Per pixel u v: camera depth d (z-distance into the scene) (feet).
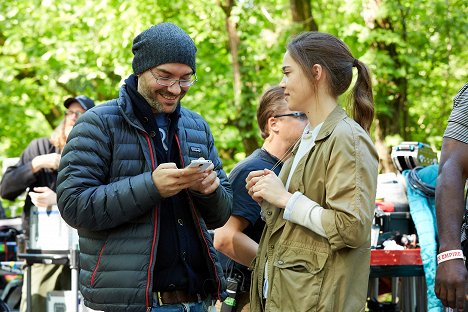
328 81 11.48
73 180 11.51
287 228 11.25
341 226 10.56
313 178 11.16
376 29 43.78
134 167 11.76
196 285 12.08
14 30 52.37
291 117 14.35
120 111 11.87
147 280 11.34
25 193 22.75
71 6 51.03
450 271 11.73
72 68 50.49
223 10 48.26
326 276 10.87
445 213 11.95
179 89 11.84
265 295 11.55
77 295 19.79
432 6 45.50
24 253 21.57
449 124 12.44
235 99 48.42
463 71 52.70
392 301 23.25
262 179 11.46
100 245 11.62
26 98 56.65
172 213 12.07
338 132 10.99
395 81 44.42
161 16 49.03
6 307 23.80
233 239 13.85
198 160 11.07
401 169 21.70
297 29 45.14
